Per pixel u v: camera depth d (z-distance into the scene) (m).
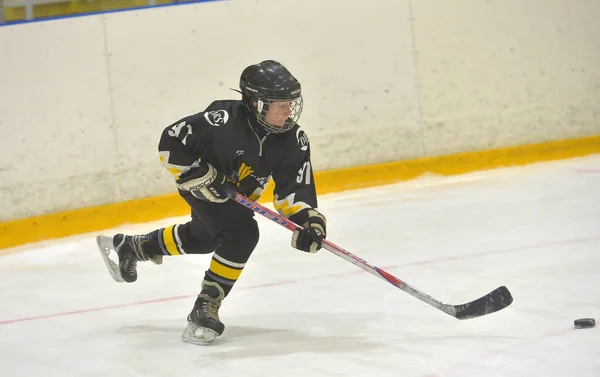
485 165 23.81
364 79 22.97
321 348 10.75
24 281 16.44
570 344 9.97
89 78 21.03
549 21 24.25
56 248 19.47
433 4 23.28
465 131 23.81
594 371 9.08
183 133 10.58
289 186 11.19
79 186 21.11
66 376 10.59
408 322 11.57
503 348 10.05
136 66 21.38
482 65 23.80
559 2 24.28
